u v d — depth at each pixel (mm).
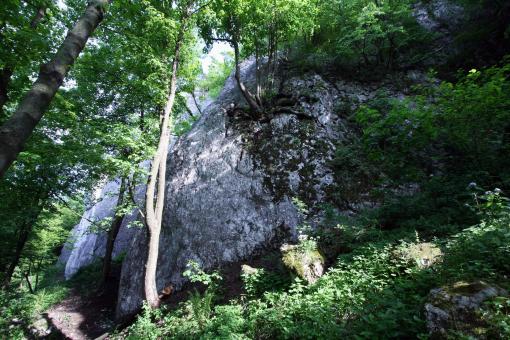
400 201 7156
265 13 10898
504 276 3406
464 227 5465
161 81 9945
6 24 5039
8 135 2322
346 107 11039
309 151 9992
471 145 6293
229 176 10281
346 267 5656
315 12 11680
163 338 6434
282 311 5035
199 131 12641
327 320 4277
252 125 11508
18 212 13656
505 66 5680
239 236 8922
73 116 9164
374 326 3756
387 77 11664
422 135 6582
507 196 5414
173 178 11500
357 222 7223
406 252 5121
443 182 6887
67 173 14016
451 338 2879
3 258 16016
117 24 8891
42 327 11586
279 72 13516
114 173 9641
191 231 9648
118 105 12773
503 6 8984
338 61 12703
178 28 9281
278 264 7004
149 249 8375
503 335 2656
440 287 3447
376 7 10570
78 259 20781
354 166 9281
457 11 12125
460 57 10578
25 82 6711
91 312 12289
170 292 8555
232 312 5684
